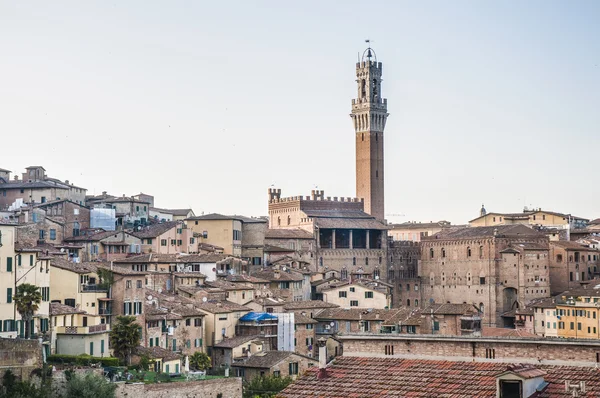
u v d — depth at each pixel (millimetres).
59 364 190125
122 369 194875
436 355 103750
